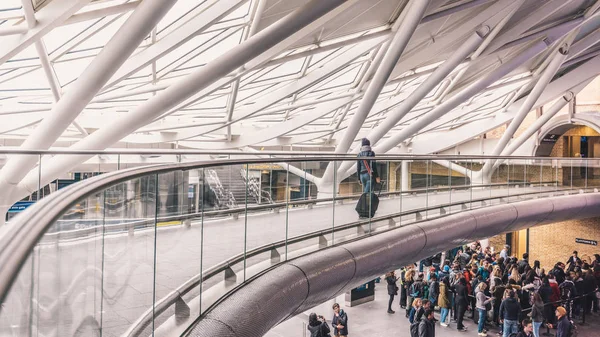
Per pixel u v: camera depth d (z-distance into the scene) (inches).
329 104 1167.0
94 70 459.5
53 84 633.6
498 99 1628.9
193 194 247.1
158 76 797.2
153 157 463.5
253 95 1023.0
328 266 351.6
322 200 377.4
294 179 344.5
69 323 129.6
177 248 229.3
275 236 324.5
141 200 193.0
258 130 1336.1
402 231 470.9
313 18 543.8
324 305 865.5
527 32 1117.7
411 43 944.9
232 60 553.3
